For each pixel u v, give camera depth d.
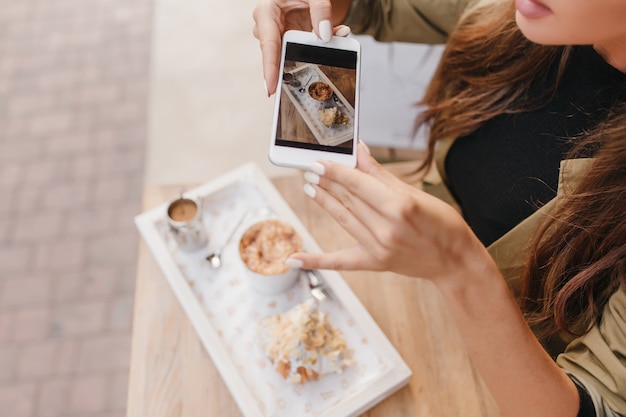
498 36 0.88
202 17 2.24
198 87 2.10
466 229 0.62
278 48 0.79
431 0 1.03
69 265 1.89
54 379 1.72
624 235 0.71
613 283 0.72
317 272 1.00
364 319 0.95
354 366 0.93
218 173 1.94
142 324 0.97
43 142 2.10
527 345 0.67
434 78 1.06
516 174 0.88
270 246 0.99
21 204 1.99
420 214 0.58
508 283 0.92
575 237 0.75
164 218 1.06
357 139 0.72
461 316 0.68
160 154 1.99
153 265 1.03
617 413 0.68
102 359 1.74
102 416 1.66
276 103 0.74
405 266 0.64
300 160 0.71
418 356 0.95
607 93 0.79
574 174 0.77
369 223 0.61
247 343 0.95
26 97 2.19
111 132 2.12
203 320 0.95
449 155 1.01
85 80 2.22
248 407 0.87
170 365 0.93
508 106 0.89
